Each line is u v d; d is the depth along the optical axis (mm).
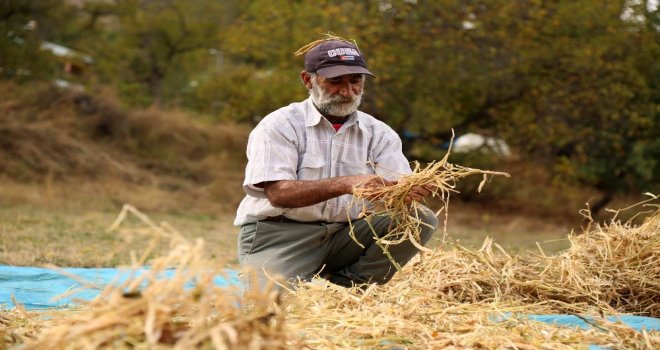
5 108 16734
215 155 18609
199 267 2629
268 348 2635
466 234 13898
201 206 16281
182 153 18578
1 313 3621
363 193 4281
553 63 15875
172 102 21922
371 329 3227
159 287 2604
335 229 4902
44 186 15383
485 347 3184
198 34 23281
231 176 18000
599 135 16281
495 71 15609
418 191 4234
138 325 2600
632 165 16562
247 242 4953
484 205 18344
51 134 16594
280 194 4609
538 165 17891
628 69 15672
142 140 18391
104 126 18047
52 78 19844
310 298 3705
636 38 15844
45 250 8234
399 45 15406
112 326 2598
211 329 2504
